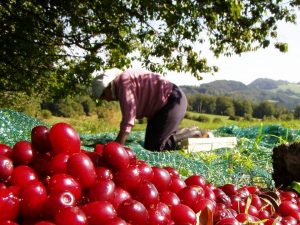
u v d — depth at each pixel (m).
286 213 2.24
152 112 6.75
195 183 2.12
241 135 8.99
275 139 8.47
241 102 96.12
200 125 22.08
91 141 7.51
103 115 33.84
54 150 1.67
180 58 15.83
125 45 15.31
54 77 17.08
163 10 12.76
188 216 1.67
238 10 12.70
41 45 15.84
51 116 35.53
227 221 1.65
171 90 6.83
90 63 15.86
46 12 15.55
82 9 15.48
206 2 12.70
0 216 1.35
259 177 4.36
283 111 99.75
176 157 4.81
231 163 4.84
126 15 14.99
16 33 15.22
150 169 1.82
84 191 1.56
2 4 14.98
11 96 24.12
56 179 1.48
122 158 1.67
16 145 1.69
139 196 1.61
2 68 17.05
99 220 1.40
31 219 1.43
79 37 15.84
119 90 6.43
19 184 1.56
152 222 1.55
